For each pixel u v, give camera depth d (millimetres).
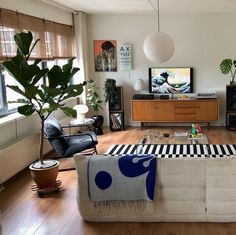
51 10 5285
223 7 5574
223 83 6520
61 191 3596
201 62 6516
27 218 2986
